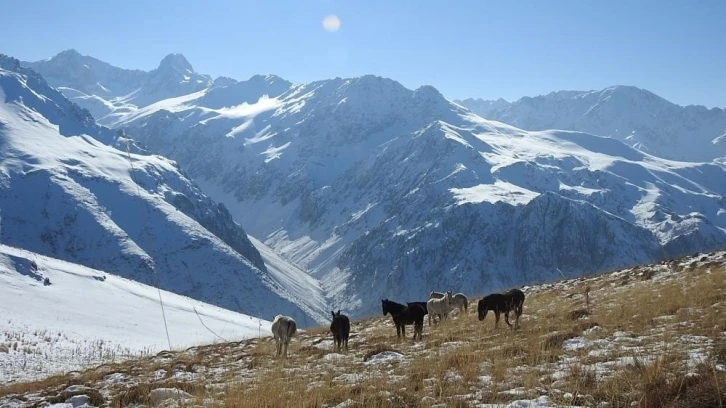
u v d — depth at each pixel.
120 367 22.23
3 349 36.62
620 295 22.91
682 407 7.16
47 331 49.50
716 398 7.00
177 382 13.91
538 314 22.30
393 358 15.32
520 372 10.95
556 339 14.23
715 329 12.69
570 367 10.34
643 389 8.08
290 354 19.84
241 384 12.92
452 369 11.88
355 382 11.88
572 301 24.53
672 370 8.81
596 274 35.97
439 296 27.58
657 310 16.95
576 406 8.05
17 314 56.50
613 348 12.30
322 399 10.33
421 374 11.51
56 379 21.86
